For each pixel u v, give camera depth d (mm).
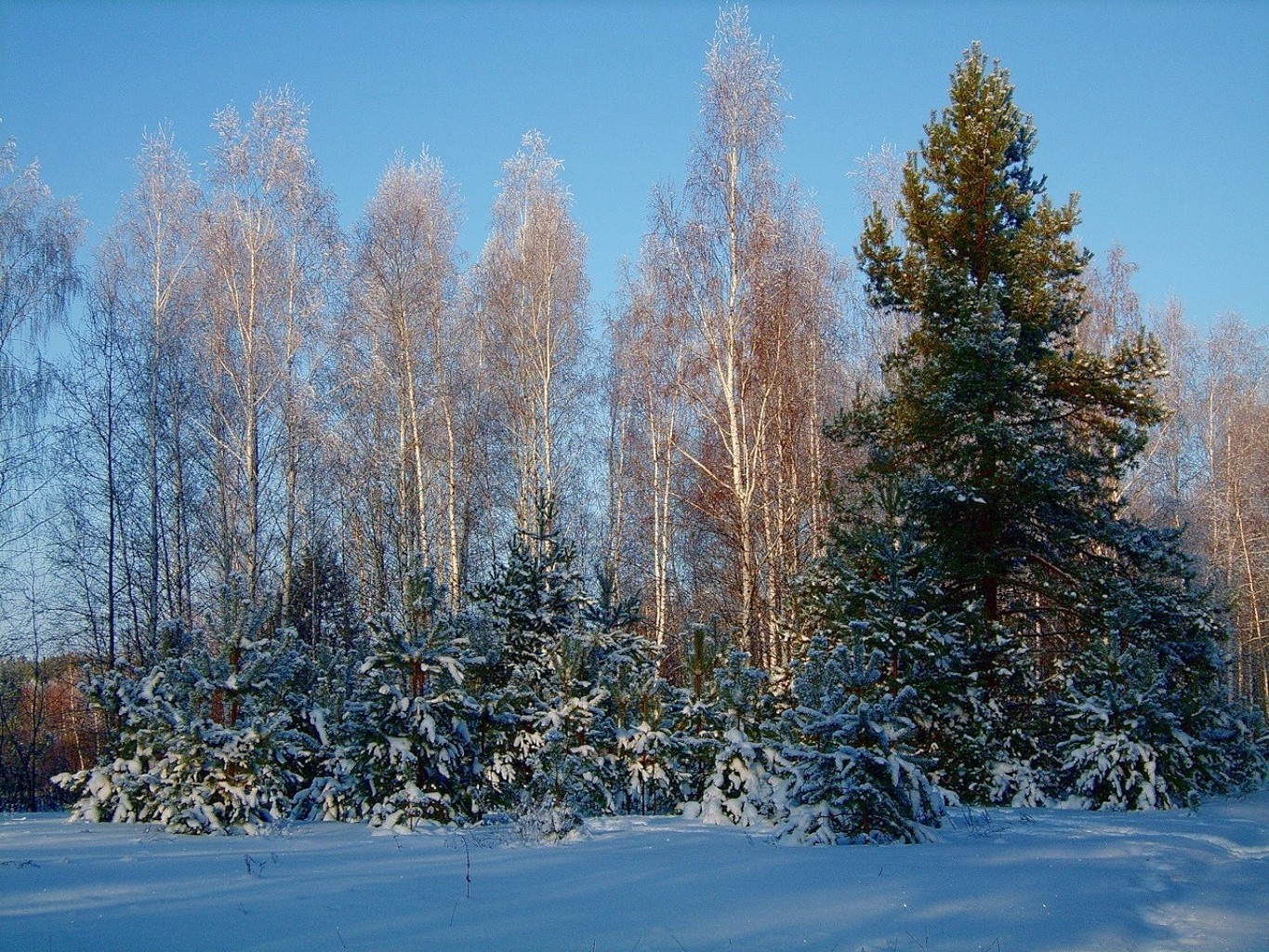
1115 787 14727
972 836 11422
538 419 27125
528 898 7738
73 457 23094
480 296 28750
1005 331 17516
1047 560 18125
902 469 18297
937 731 15250
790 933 6750
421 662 12828
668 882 8305
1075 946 6625
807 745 11492
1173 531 17703
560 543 17094
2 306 21578
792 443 24266
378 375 25875
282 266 24984
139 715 13031
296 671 14711
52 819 14016
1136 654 15844
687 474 30359
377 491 28156
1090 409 18922
